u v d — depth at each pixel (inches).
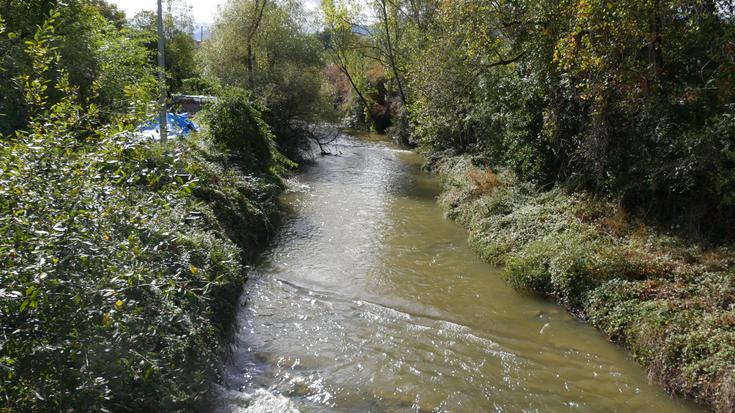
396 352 291.3
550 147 530.9
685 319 270.8
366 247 482.0
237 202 478.9
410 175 916.0
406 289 382.9
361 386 257.0
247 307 341.4
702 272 312.3
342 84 1872.5
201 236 331.9
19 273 128.2
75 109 193.8
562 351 295.1
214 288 298.5
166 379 199.6
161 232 171.9
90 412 143.3
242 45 1027.3
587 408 243.6
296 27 1100.5
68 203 145.9
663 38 371.9
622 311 302.4
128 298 178.1
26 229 133.0
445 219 595.8
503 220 479.8
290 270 417.1
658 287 308.2
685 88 366.6
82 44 388.8
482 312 345.4
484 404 245.3
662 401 248.2
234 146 668.1
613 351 293.4
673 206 391.2
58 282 130.6
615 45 376.2
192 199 391.9
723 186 339.6
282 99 989.8
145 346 187.3
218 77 978.1
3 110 283.7
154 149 227.3
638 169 402.9
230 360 271.4
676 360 255.3
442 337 310.3
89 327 149.3
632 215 409.7
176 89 952.9
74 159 169.2
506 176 614.2
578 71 418.9
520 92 568.7
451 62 761.6
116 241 153.8
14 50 310.7
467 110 823.7
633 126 414.0
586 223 413.4
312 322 325.7
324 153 1128.2
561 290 352.5
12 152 151.2
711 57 360.8
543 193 511.8
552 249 379.2
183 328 236.5
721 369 233.1
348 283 392.5
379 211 631.8
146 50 515.8
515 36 558.9
